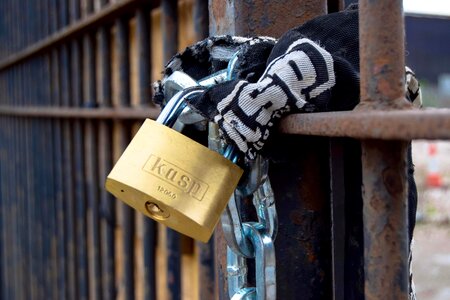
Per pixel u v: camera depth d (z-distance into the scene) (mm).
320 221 852
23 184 3240
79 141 2266
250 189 771
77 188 2326
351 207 803
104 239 2152
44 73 2711
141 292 2111
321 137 840
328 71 724
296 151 833
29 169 3084
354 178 801
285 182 843
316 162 843
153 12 1905
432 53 6719
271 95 704
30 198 3084
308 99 718
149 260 1748
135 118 1709
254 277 845
